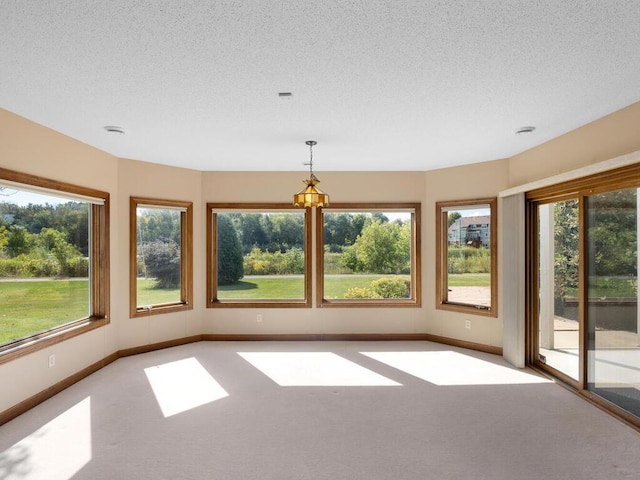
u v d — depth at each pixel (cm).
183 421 337
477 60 254
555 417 346
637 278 333
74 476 257
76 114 356
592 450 291
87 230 477
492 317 541
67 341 417
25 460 277
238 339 610
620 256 350
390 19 207
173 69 266
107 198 493
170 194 574
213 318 611
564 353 434
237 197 611
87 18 204
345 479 255
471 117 367
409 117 367
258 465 272
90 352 459
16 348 349
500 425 331
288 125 390
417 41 230
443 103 331
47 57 248
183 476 258
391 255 627
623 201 345
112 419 341
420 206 613
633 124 332
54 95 311
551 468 268
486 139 441
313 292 616
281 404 373
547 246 465
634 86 296
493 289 540
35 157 378
